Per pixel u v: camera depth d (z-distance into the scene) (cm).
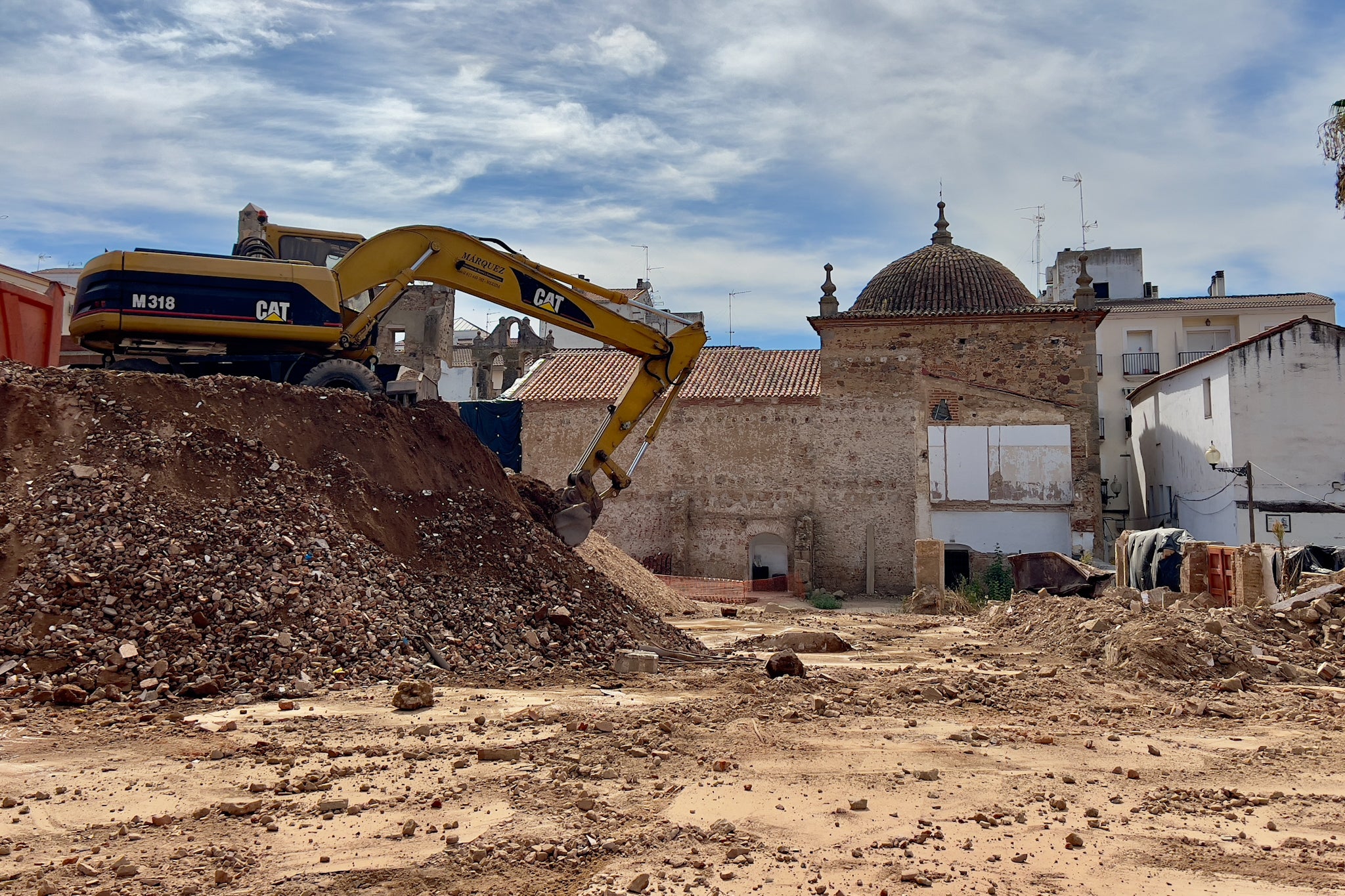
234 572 1102
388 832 616
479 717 895
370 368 1595
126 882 530
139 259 1392
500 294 1642
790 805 690
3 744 796
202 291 1413
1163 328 4566
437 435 1523
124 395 1254
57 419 1202
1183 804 706
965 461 3091
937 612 2495
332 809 654
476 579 1314
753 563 3350
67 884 525
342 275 1534
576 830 624
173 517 1139
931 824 654
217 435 1264
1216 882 561
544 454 3375
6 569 1030
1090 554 2888
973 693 1118
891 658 1466
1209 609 1616
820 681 1160
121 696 941
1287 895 543
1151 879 563
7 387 1206
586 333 1708
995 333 3114
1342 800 724
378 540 1282
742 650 1533
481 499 1464
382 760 778
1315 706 1097
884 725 949
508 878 552
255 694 981
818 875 563
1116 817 676
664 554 3247
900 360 3166
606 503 3300
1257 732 959
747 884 549
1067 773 791
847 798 709
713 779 746
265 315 1441
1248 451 2686
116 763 754
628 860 582
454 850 587
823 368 3206
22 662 947
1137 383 4547
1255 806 709
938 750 855
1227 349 2738
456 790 702
